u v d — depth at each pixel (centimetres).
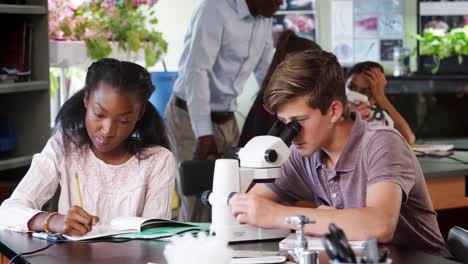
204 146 468
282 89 218
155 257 205
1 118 421
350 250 136
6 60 419
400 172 221
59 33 442
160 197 260
